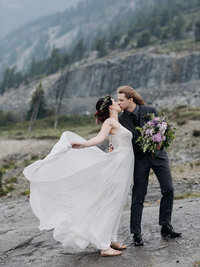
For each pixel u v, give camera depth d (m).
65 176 4.59
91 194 4.56
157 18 177.50
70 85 102.81
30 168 4.57
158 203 9.48
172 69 93.50
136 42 150.12
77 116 69.94
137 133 4.89
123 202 4.72
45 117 76.00
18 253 5.11
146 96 74.50
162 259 4.16
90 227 4.41
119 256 4.40
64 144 4.66
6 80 149.12
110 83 99.38
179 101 66.50
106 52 149.88
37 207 4.62
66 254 4.76
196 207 6.82
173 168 16.66
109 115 4.89
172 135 4.75
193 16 178.50
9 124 74.38
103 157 4.68
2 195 15.73
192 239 4.72
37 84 120.25
